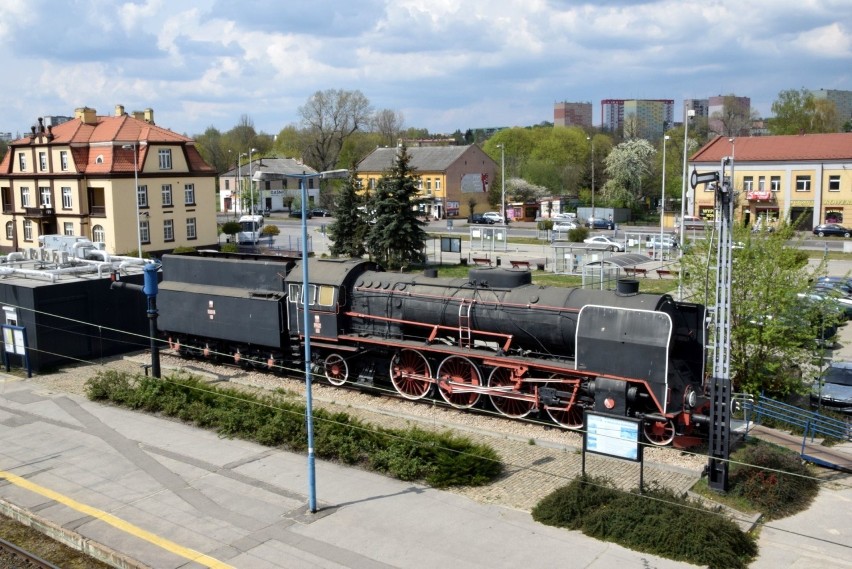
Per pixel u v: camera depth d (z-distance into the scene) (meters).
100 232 50.97
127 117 52.66
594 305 17.81
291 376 24.12
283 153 121.25
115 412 20.78
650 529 12.65
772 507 14.16
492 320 19.56
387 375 22.03
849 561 12.30
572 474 15.95
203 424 19.41
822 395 20.55
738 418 19.25
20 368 25.77
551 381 18.31
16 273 27.80
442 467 15.49
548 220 72.62
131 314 28.17
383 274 22.62
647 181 86.62
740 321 20.20
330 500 14.75
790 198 61.91
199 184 54.72
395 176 49.00
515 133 116.06
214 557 12.57
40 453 17.72
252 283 24.55
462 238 64.75
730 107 121.69
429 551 12.59
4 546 13.72
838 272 42.03
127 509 14.57
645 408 17.34
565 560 12.21
